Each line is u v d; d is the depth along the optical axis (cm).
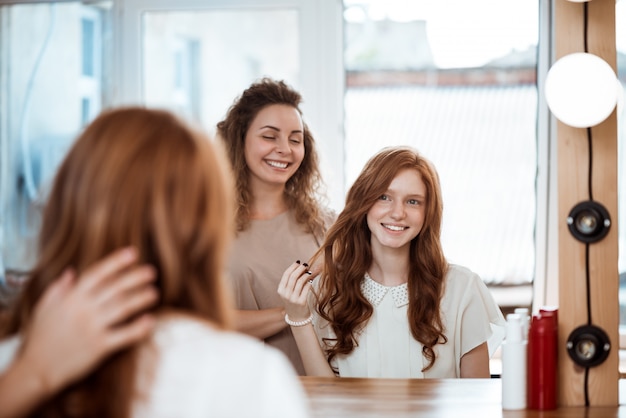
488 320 190
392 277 188
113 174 74
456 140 341
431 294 185
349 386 172
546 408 157
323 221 222
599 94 155
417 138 347
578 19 163
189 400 72
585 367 161
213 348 74
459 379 177
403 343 186
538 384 157
